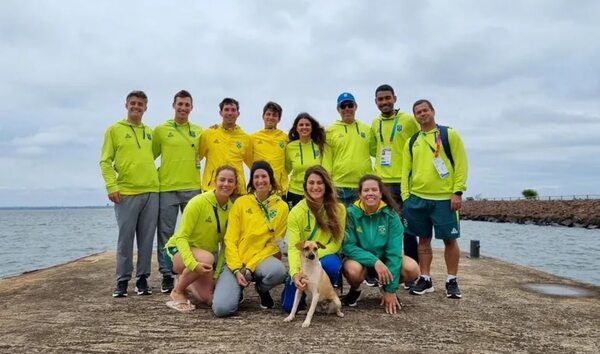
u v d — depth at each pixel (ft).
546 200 181.98
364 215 15.06
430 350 10.94
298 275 13.12
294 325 12.92
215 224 15.20
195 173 18.88
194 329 12.60
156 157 18.99
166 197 18.19
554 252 63.05
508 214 161.68
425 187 16.44
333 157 19.58
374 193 14.61
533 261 52.95
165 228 18.17
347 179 18.94
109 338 11.87
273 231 14.99
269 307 15.10
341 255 15.21
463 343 11.50
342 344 11.28
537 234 101.19
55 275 21.94
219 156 18.86
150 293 17.53
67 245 86.17
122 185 17.02
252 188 15.46
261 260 14.55
